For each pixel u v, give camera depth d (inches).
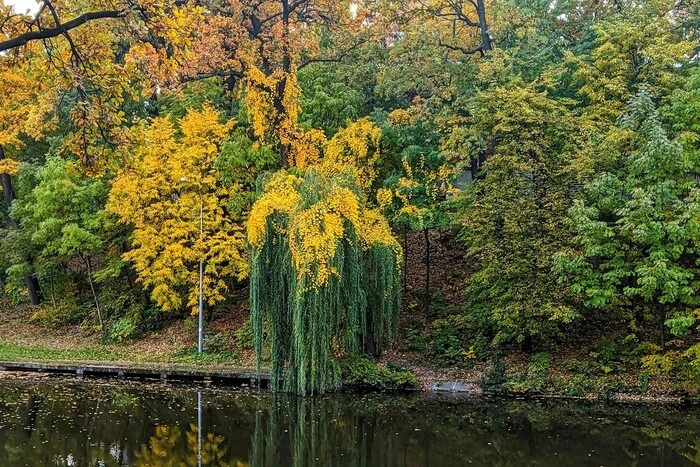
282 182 734.5
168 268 940.6
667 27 852.6
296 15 1012.5
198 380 845.8
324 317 682.2
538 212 761.6
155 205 939.3
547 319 762.2
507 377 769.6
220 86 1096.8
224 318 1037.8
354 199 707.4
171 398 733.9
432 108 971.3
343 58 1096.2
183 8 367.9
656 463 488.7
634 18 844.0
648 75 799.7
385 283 749.3
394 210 886.4
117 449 522.9
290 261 696.4
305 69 1064.2
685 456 506.0
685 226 645.3
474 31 1121.4
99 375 887.7
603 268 718.5
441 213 912.9
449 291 975.0
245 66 951.0
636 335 770.8
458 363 822.5
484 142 835.4
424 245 1136.8
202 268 970.1
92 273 1155.9
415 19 1060.5
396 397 743.1
